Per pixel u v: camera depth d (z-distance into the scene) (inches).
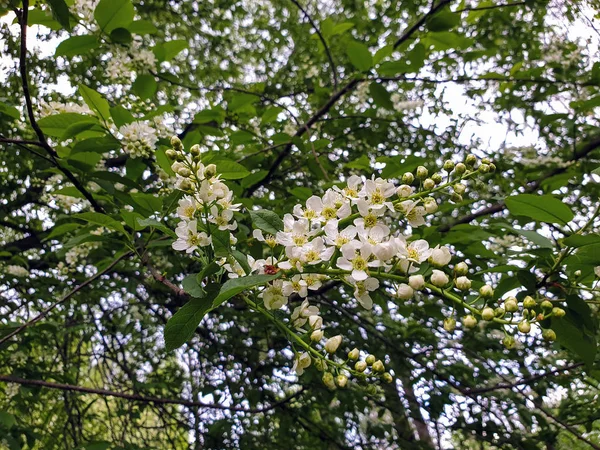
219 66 361.1
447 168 80.4
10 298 239.5
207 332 244.1
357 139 257.0
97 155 118.0
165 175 131.0
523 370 232.4
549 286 93.9
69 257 193.9
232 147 178.9
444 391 222.8
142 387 227.8
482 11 199.9
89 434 279.4
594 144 211.5
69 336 265.4
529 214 91.1
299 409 244.4
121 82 156.3
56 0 96.2
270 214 75.7
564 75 241.8
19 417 234.7
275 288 74.2
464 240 127.0
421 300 194.9
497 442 219.0
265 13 399.2
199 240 79.5
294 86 327.6
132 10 123.0
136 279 220.4
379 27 327.0
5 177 243.6
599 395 210.4
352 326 233.6
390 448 270.8
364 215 72.1
